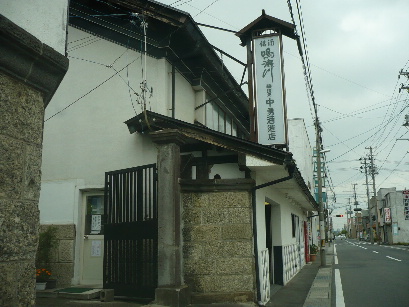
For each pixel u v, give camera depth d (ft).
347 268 65.00
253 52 38.24
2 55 10.32
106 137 33.99
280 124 36.24
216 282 26.86
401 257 89.15
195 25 34.01
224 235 27.48
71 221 32.89
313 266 70.03
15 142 10.68
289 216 49.90
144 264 26.23
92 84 35.32
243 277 27.09
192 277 26.81
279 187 39.22
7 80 10.62
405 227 194.59
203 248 27.20
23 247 10.61
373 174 202.18
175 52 36.40
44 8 12.41
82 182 33.50
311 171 133.90
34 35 11.90
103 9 35.01
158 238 25.76
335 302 32.83
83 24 36.22
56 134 34.94
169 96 35.24
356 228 414.62
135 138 33.27
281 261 41.34
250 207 28.22
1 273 9.82
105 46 35.94
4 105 10.41
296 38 38.17
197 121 40.32
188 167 30.89
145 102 33.45
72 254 32.07
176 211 26.09
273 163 27.84
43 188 34.12
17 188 10.59
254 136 36.91
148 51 35.14
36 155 11.45
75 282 31.73
